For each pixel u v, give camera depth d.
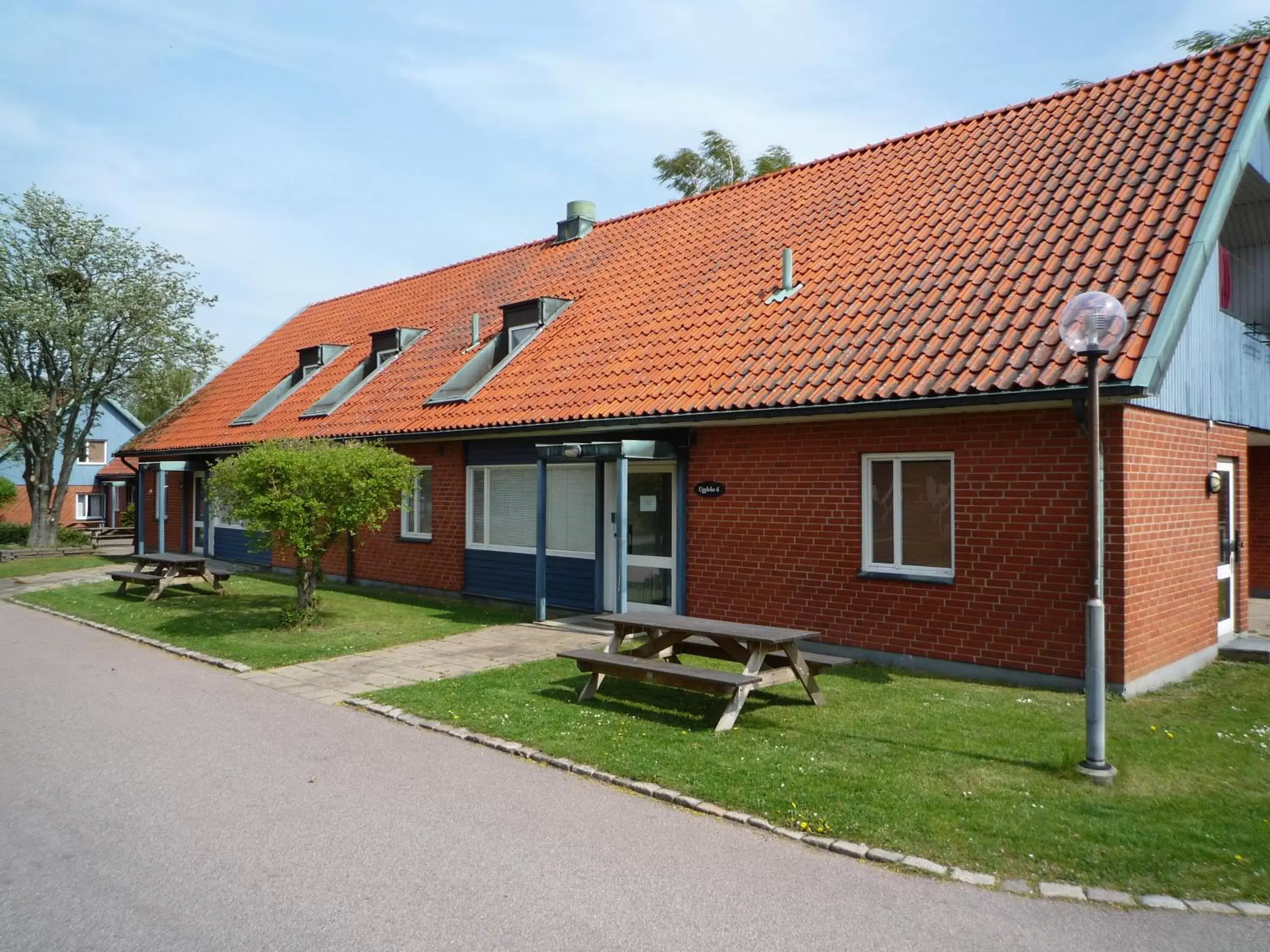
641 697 8.46
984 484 8.88
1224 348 10.59
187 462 22.02
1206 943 4.07
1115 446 8.09
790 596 10.43
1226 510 10.89
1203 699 8.16
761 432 10.70
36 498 27.72
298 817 5.59
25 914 4.32
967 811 5.50
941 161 12.74
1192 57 11.33
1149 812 5.47
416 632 12.22
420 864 4.90
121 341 27.42
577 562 13.60
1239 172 9.23
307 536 12.41
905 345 9.55
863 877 4.75
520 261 19.58
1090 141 11.03
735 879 4.73
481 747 7.12
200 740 7.30
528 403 13.14
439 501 15.96
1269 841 5.05
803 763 6.42
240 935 4.12
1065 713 7.60
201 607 14.91
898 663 9.52
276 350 24.61
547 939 4.11
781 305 11.68
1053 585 8.45
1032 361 8.28
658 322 13.21
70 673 10.06
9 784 6.21
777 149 35.34
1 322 25.77
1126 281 8.57
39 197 25.97
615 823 5.51
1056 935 4.14
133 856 5.01
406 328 19.17
